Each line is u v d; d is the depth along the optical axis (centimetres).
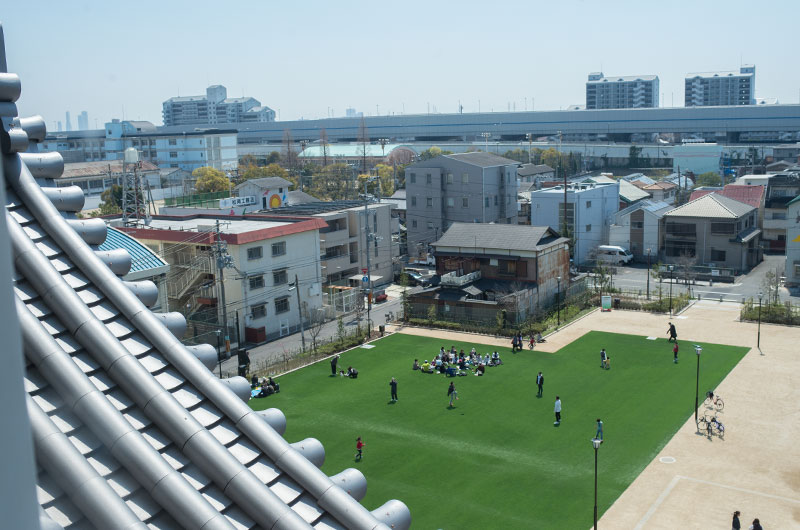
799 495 3206
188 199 9850
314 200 10994
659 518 3061
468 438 3969
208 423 769
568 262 7225
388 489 3388
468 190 9788
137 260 4750
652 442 3841
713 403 4356
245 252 6091
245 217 7338
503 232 6875
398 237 9450
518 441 3912
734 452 3672
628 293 7381
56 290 755
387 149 19312
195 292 6162
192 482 705
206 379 796
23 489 318
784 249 9706
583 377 4944
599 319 6500
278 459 778
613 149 18262
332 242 7619
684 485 3347
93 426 667
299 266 6638
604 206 9775
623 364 5191
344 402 4588
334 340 6016
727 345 5559
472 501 3256
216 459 717
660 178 15688
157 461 665
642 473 3484
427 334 6172
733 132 19662
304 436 4041
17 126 854
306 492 773
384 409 4447
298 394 4762
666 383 4759
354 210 7962
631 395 4566
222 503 705
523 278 6619
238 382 878
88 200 12481
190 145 17038
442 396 4650
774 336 5756
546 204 9369
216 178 12750
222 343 5966
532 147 18550
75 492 597
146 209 8400
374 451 3822
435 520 3092
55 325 748
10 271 323
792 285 7712
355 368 5303
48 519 518
